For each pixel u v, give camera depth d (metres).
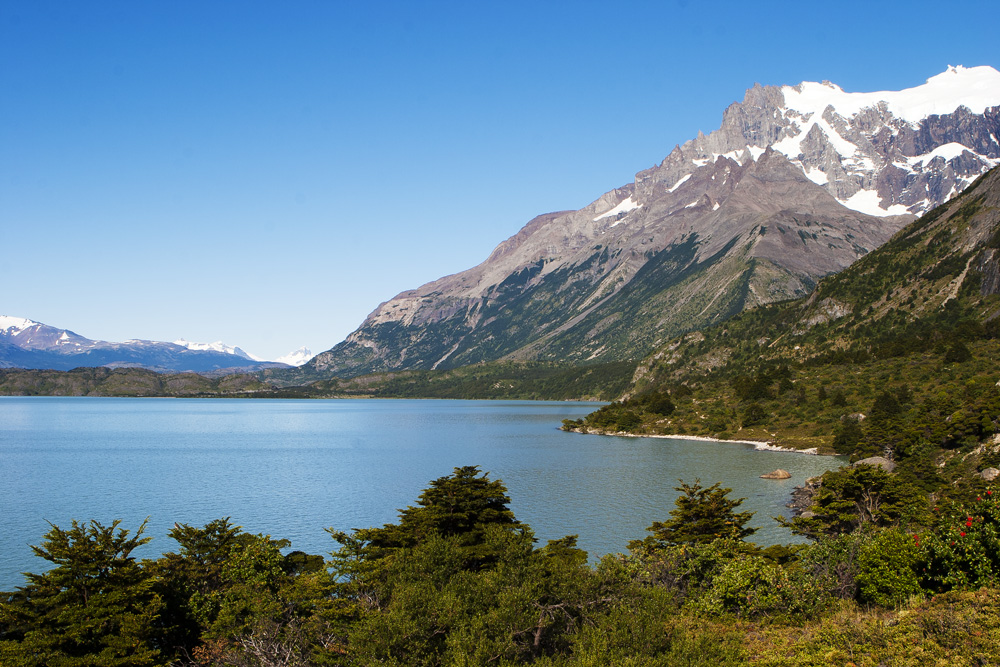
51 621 38.62
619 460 155.50
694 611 37.72
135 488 123.62
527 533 50.00
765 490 112.44
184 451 190.88
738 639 32.19
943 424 113.19
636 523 88.56
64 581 39.44
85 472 146.12
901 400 171.38
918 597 32.97
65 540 41.06
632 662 27.56
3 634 39.28
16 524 92.44
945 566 34.16
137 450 193.62
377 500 110.75
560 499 105.94
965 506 38.09
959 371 180.75
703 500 65.00
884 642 28.36
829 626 32.31
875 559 35.88
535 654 31.56
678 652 28.75
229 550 49.94
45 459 172.00
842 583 38.38
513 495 109.56
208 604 43.03
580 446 190.88
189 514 99.25
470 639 29.86
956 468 96.44
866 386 195.88
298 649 35.56
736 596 37.94
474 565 47.00
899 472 97.56
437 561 39.78
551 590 34.16
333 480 133.25
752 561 41.31
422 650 30.22
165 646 40.56
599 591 34.03
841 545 41.16
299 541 82.19
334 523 92.69
